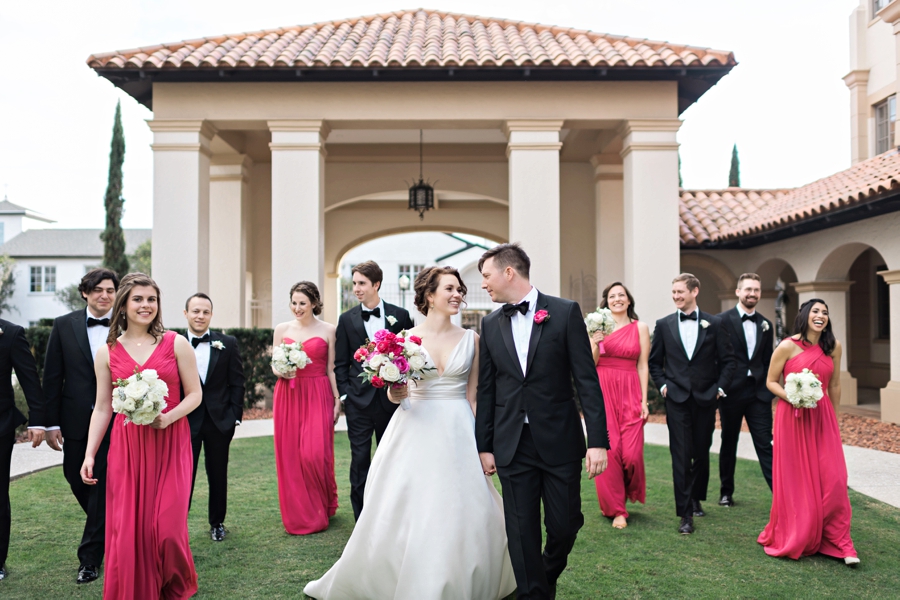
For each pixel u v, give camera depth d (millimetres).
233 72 10336
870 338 15047
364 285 5082
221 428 4652
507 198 14641
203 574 4055
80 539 4742
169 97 10680
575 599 3715
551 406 3277
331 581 3611
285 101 10734
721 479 5746
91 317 4262
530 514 3248
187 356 3555
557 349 3307
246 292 14297
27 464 7105
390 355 3514
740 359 5547
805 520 4352
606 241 13609
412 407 3699
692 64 10320
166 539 3270
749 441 8547
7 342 4066
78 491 4203
